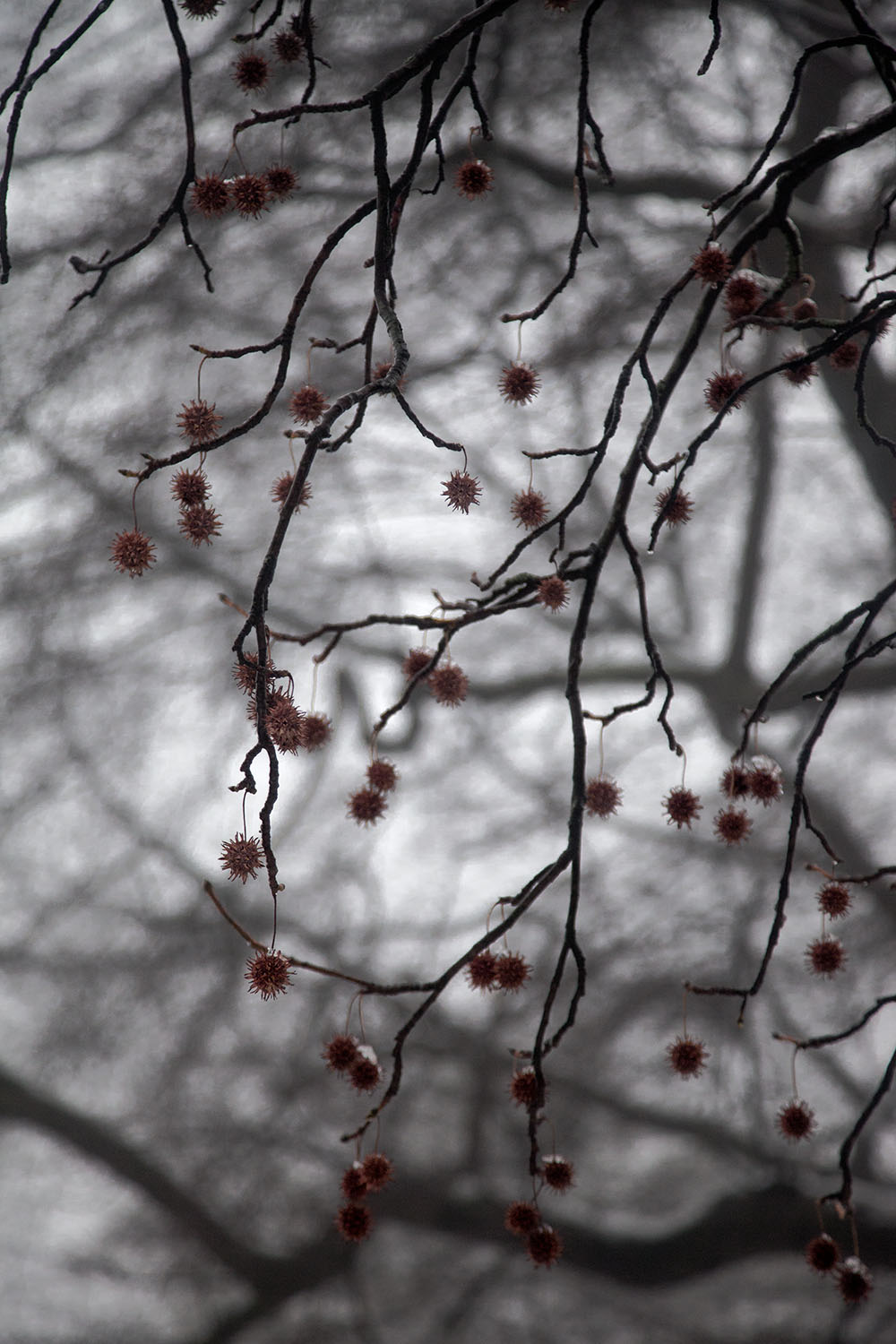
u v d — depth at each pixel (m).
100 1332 11.23
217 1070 12.12
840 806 13.36
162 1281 11.49
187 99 5.27
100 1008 12.44
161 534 13.66
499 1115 11.80
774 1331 10.37
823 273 11.05
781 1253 9.98
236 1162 11.66
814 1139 11.27
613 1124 12.05
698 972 12.47
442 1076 12.05
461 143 11.52
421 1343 10.88
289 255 12.86
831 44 5.35
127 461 13.33
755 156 11.76
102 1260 11.62
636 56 11.60
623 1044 12.26
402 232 12.77
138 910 13.05
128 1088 12.13
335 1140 11.80
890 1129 11.53
